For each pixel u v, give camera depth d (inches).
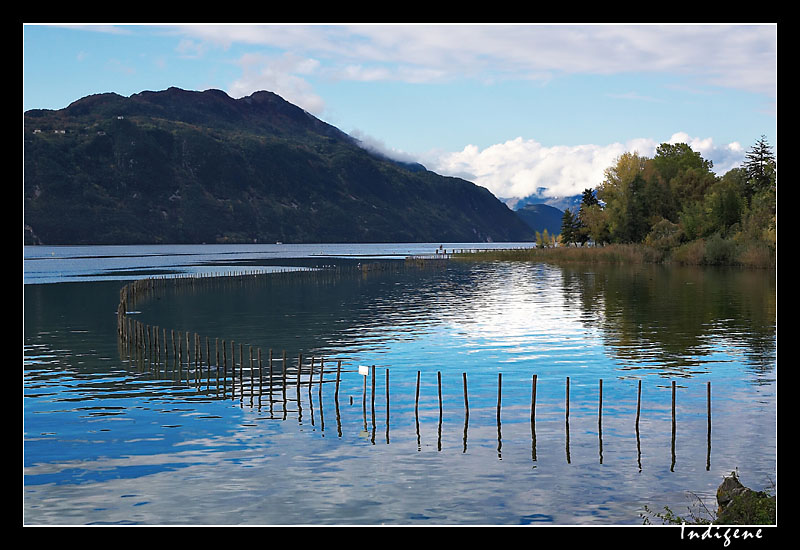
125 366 2112.5
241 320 3105.3
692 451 1293.1
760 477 1170.6
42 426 1483.8
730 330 2573.8
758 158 6727.4
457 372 1959.9
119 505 1088.8
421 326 2844.5
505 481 1171.9
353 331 2746.1
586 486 1147.9
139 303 3794.3
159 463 1266.0
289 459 1282.0
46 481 1182.9
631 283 4434.1
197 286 4854.8
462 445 1348.4
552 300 3661.4
